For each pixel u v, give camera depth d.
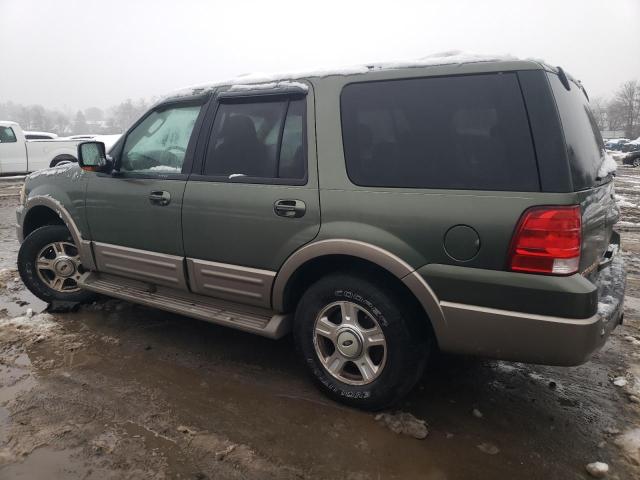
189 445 2.60
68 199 4.09
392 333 2.71
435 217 2.50
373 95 2.76
